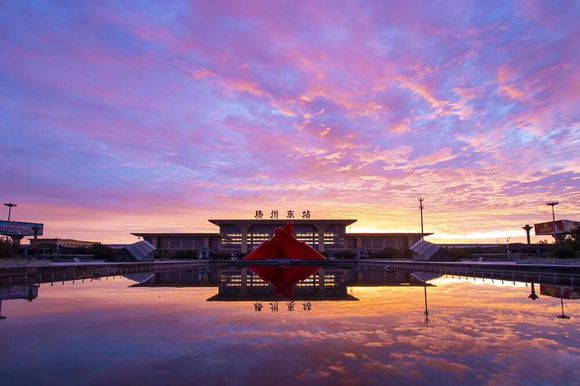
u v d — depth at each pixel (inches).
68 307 482.9
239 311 444.5
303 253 2728.8
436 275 1213.7
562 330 328.8
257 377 215.5
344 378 212.7
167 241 4101.9
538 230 2353.6
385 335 313.4
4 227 2378.2
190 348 275.6
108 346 282.5
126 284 878.4
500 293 631.8
